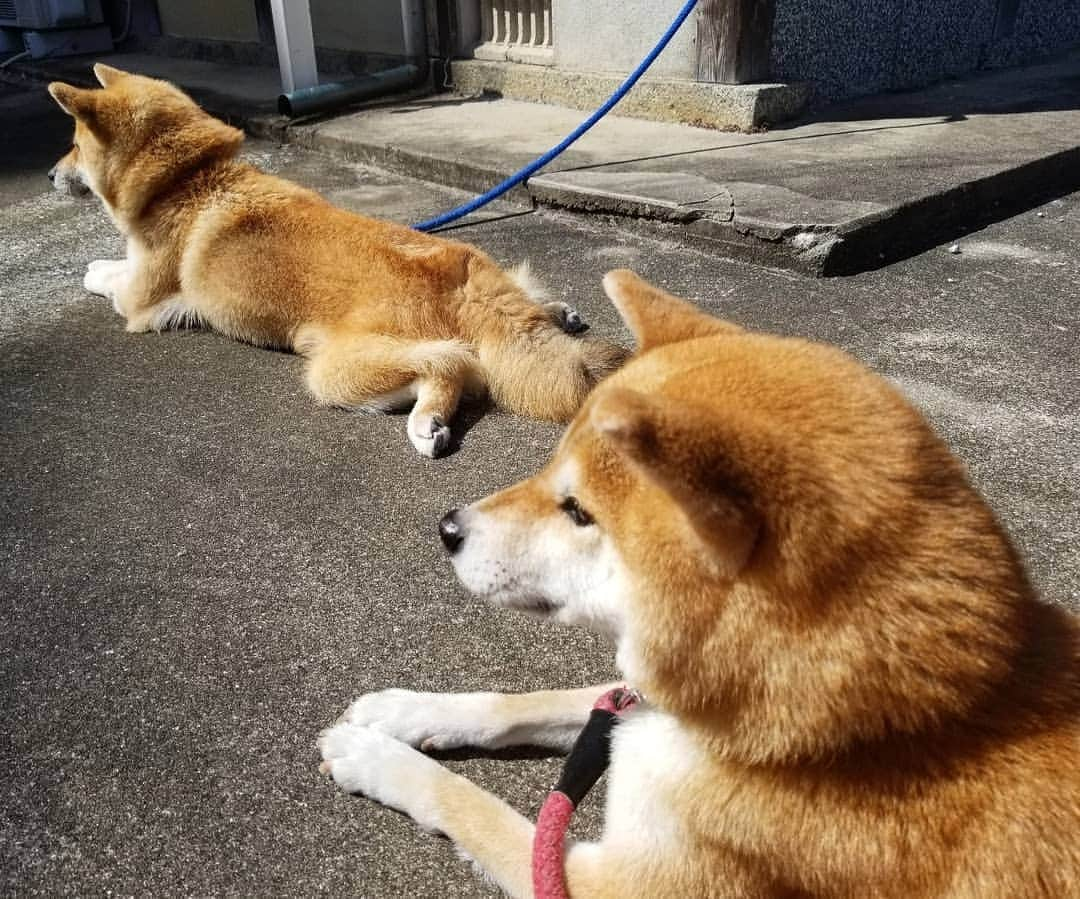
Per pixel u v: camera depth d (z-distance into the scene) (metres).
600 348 1.17
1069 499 0.95
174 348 1.38
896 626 0.45
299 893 0.60
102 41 3.85
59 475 1.06
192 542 0.94
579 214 1.82
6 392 1.25
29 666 0.78
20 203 2.09
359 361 1.17
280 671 0.77
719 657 0.47
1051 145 1.96
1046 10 3.16
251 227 1.30
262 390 1.25
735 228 1.58
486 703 0.70
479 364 1.18
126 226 1.40
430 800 0.63
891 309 1.39
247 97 2.80
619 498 0.53
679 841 0.51
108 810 0.65
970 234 1.70
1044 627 0.51
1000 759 0.46
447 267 1.19
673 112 2.31
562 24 2.51
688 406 0.46
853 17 2.44
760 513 0.46
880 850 0.46
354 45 3.03
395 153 2.17
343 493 1.02
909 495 0.47
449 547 0.64
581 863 0.56
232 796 0.66
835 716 0.45
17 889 0.60
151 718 0.73
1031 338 1.30
